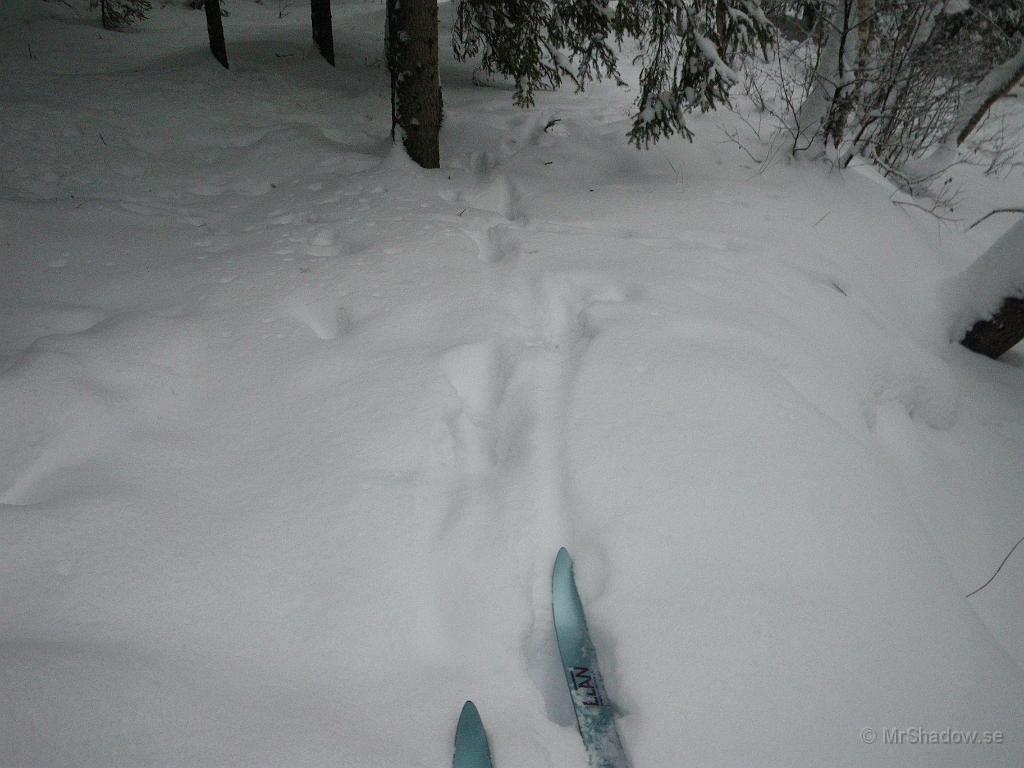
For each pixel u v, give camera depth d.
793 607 1.51
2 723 1.09
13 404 1.81
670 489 1.76
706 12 3.80
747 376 2.18
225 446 1.90
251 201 3.88
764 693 1.35
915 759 1.28
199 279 2.78
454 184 4.24
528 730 1.34
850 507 1.79
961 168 5.86
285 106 5.75
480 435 2.07
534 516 1.75
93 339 2.18
